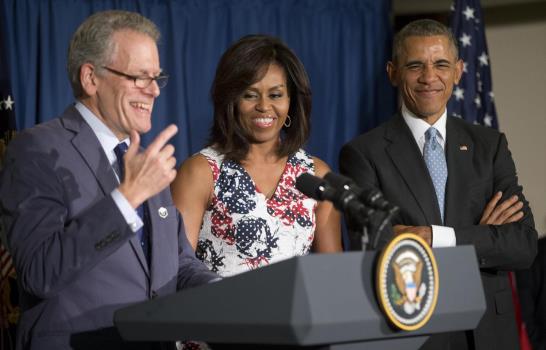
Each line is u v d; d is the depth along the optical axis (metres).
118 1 12.53
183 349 7.61
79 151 5.99
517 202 9.04
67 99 12.03
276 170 8.21
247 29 13.23
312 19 13.67
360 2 13.91
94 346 5.72
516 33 15.25
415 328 4.34
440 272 4.61
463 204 8.98
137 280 5.98
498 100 15.27
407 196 8.96
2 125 11.48
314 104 13.59
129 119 6.10
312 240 8.23
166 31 12.77
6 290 11.05
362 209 4.67
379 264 4.25
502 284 8.92
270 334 4.11
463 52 13.57
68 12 12.15
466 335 8.69
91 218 5.34
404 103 9.46
